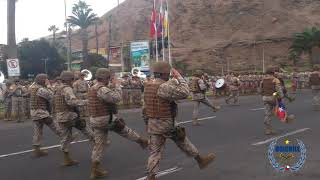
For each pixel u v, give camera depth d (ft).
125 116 64.64
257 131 44.62
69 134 31.65
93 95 27.35
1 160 34.37
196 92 51.08
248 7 418.10
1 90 73.87
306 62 318.24
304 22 399.03
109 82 28.04
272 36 384.27
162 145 24.14
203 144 38.09
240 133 43.65
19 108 64.08
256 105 76.43
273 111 42.80
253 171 28.07
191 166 29.94
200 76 51.62
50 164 32.37
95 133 27.84
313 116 56.54
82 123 31.76
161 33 114.32
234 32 402.72
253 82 115.65
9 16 81.92
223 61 362.53
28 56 285.84
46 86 34.40
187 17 426.92
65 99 30.53
